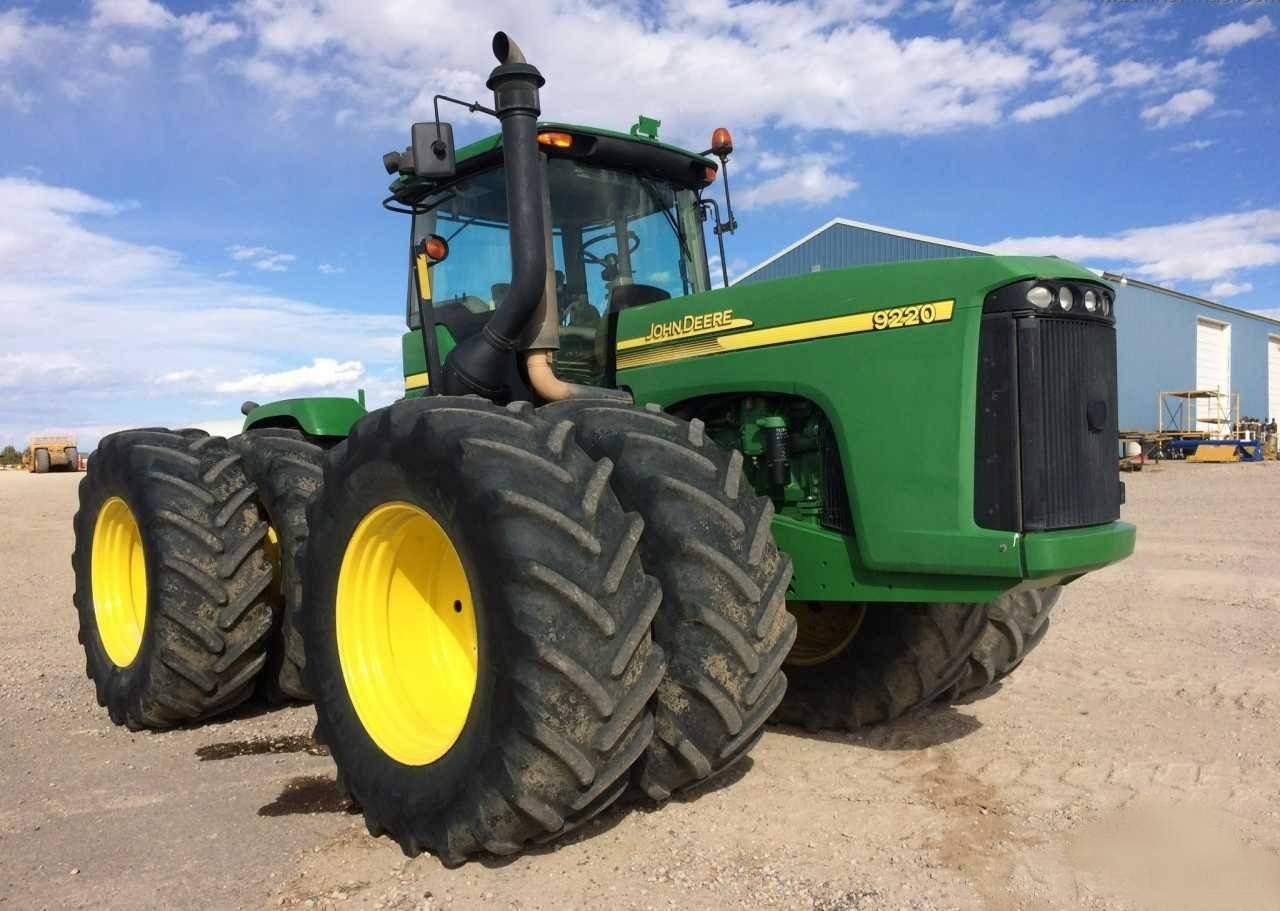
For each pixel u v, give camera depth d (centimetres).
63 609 806
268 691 493
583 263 446
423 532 344
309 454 468
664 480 314
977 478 322
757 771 379
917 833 319
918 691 405
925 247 2134
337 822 345
